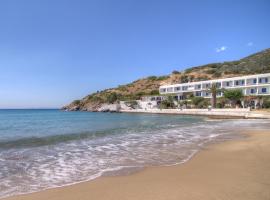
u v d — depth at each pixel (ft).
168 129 96.12
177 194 23.08
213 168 32.94
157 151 47.37
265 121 143.23
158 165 35.86
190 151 46.73
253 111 186.91
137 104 361.30
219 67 508.53
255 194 22.52
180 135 73.97
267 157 38.73
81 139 68.23
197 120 165.48
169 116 238.89
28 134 85.87
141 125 124.16
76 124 139.13
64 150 49.73
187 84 328.70
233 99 242.78
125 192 24.07
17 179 29.68
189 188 24.70
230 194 22.65
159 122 148.25
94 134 81.56
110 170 33.32
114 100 422.82
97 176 30.42
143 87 494.18
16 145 57.93
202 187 24.90
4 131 99.19
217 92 271.28
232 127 101.60
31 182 28.43
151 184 26.45
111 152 46.96
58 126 125.80
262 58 468.34
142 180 28.22
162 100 334.65
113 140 64.54
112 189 25.09
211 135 72.74
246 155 40.73
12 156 43.68
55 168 34.86
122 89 511.40
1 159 41.14
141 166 35.37
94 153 46.11
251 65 453.58
